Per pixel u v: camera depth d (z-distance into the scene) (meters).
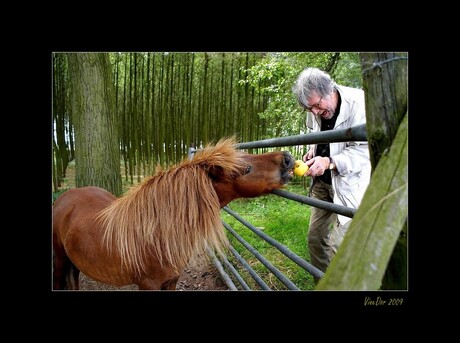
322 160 1.74
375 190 0.59
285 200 5.39
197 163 1.57
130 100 6.77
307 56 4.40
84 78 3.61
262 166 1.53
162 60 6.71
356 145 1.80
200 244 1.53
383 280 0.70
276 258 3.14
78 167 3.75
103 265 1.61
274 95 5.62
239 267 3.01
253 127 6.48
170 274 1.55
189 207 1.49
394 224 0.57
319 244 2.31
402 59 0.64
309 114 2.39
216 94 6.65
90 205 1.89
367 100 0.68
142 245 1.50
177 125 6.86
